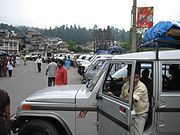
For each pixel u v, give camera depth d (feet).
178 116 15.21
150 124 15.47
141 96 15.25
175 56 15.51
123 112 14.01
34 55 307.99
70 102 17.58
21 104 18.57
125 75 17.51
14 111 34.99
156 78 15.31
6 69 95.25
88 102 17.34
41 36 578.66
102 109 16.37
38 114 17.92
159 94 15.23
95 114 17.22
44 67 157.28
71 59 161.38
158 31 16.46
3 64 94.94
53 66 47.75
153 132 15.26
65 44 527.40
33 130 18.04
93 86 17.94
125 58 15.93
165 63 15.39
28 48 506.07
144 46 18.45
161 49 17.58
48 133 17.74
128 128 13.51
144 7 50.83
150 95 15.88
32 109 18.08
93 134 17.26
